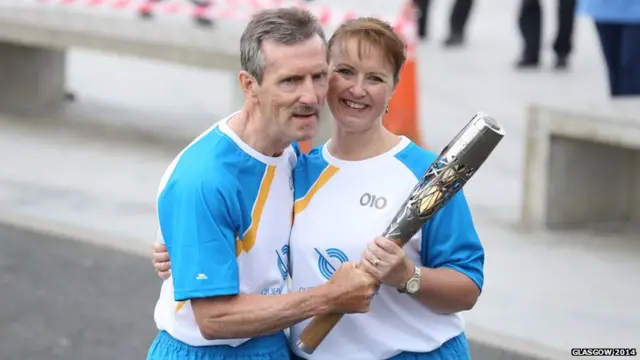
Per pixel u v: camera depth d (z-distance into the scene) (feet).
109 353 43.80
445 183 23.43
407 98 67.15
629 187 59.67
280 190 24.97
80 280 51.21
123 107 83.71
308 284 25.35
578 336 44.86
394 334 25.52
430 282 24.38
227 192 23.86
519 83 86.43
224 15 77.77
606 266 52.95
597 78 87.40
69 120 79.46
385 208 24.88
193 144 24.59
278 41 23.11
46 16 75.51
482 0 124.57
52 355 43.52
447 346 26.07
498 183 65.82
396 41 24.49
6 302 48.57
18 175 65.98
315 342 24.57
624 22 54.80
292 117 23.47
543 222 58.23
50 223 58.08
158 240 25.90
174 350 25.31
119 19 74.54
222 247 23.76
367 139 25.31
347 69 24.57
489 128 22.95
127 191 63.52
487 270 52.06
